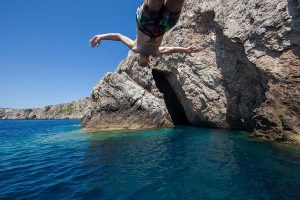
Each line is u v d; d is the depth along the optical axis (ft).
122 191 22.56
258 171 27.14
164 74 85.92
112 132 67.67
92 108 89.15
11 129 118.11
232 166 29.45
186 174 26.94
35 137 69.62
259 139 47.55
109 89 81.35
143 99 77.82
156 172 28.07
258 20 52.44
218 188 22.57
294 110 42.96
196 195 21.11
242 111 65.41
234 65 65.00
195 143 46.57
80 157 37.65
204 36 72.74
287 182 23.53
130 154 38.19
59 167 32.24
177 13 11.48
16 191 23.81
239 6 59.06
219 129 70.85
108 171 29.17
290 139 41.96
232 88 67.15
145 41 12.72
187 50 15.58
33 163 35.35
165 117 77.51
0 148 51.39
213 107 72.13
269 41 49.93
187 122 93.71
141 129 72.74
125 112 77.71
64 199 21.30
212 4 67.56
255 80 58.13
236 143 44.62
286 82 45.73
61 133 75.31
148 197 21.02
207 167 29.43
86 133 69.21
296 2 45.47
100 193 22.30
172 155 36.47
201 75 73.36
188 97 77.51
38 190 23.82
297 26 45.16
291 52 46.52
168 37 80.69
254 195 20.80
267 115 46.60
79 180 26.32
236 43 59.00
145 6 11.48
